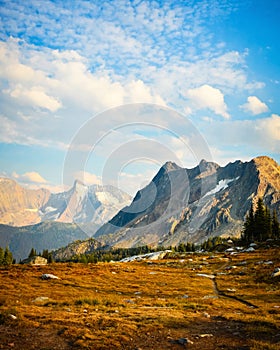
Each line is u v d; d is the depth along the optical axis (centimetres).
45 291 4238
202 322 2338
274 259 7119
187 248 12300
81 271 6388
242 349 1717
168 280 5672
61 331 1944
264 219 11762
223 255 9550
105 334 1912
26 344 1703
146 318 2403
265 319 2361
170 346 1759
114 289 4672
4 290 4169
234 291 4484
